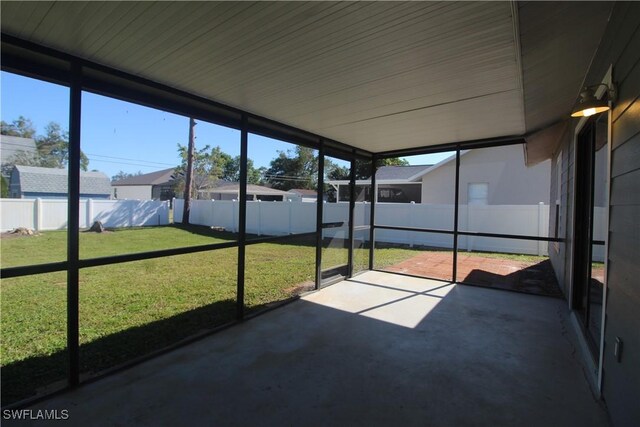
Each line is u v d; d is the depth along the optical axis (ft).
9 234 29.91
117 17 5.63
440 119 12.70
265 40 6.53
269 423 6.43
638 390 5.05
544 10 5.53
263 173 94.38
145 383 7.75
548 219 27.22
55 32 6.16
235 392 7.45
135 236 33.55
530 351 9.60
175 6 5.31
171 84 9.02
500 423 6.47
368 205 35.12
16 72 6.70
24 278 17.38
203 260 23.73
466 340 10.32
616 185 6.50
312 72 8.19
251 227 38.50
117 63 7.62
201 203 43.91
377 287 16.37
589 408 6.95
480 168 37.32
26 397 7.06
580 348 9.80
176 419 6.50
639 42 5.20
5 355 8.93
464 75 8.41
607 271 7.04
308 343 10.01
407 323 11.68
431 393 7.48
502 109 11.34
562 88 10.01
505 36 6.40
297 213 35.37
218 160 57.21
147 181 87.92
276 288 16.20
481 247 29.96
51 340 9.83
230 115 11.34
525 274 20.01
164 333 10.63
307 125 13.52
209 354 9.24
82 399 7.08
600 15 6.32
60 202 32.68
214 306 13.35
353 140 16.56
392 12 5.54
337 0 5.17
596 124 9.65
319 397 7.29
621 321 6.01
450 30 6.13
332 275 17.94
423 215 32.55
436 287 16.43
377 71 8.13
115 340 10.07
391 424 6.44
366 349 9.64
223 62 7.62
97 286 16.34
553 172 22.54
